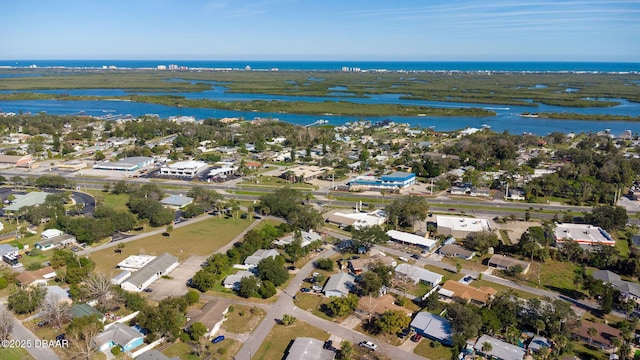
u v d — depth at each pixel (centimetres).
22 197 17625
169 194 19800
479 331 9544
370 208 18012
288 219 16138
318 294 11275
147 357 8269
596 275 12400
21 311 10062
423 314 10069
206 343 8994
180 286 11550
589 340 9394
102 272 12131
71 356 8406
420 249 14325
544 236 14400
